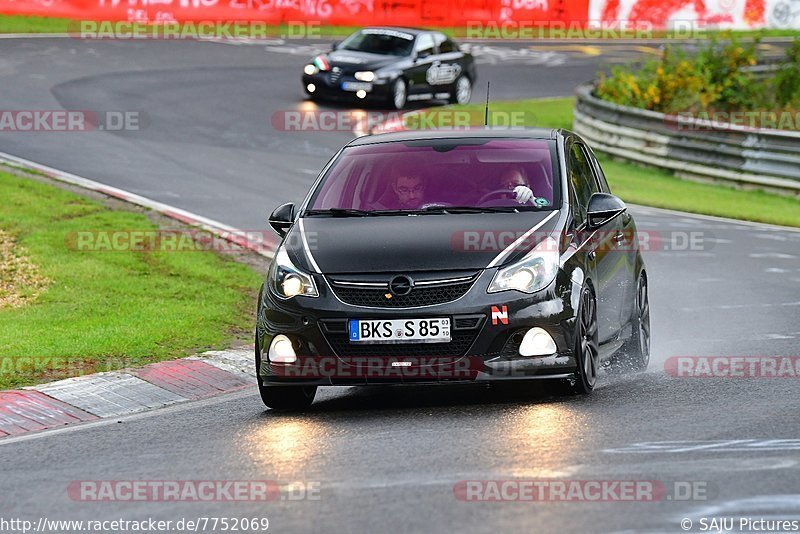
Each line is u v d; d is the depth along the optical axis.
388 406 29.36
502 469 21.92
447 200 30.34
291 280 28.38
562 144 32.34
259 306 29.12
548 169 31.06
